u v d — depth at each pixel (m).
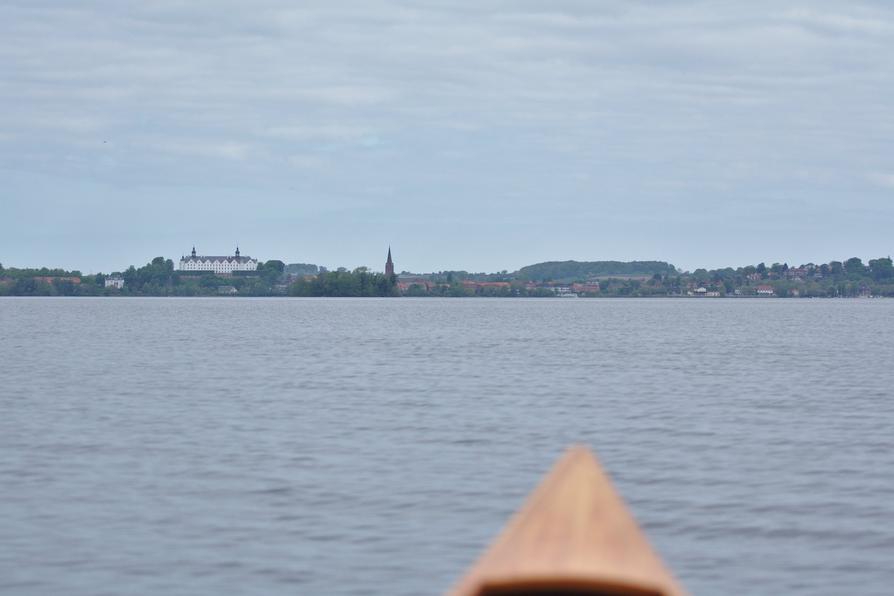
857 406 45.00
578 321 155.25
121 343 90.31
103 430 36.69
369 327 127.44
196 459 31.12
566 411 42.84
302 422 39.12
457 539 22.61
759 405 45.09
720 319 170.50
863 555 21.89
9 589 19.56
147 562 21.03
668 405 45.03
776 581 20.33
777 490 27.55
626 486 28.08
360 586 19.78
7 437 35.00
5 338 97.56
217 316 169.75
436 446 33.75
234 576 20.28
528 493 26.80
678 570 20.95
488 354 77.62
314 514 24.58
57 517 24.20
